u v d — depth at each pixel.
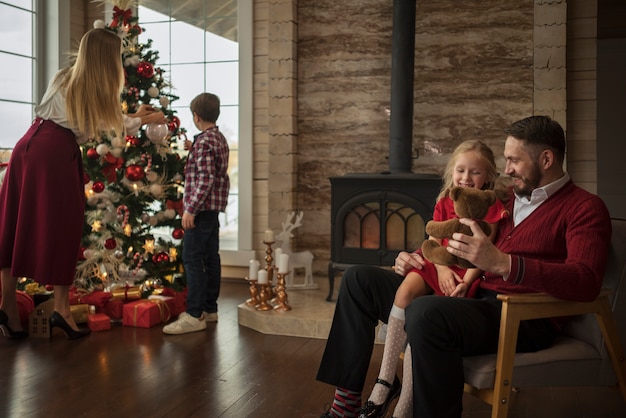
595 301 1.90
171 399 2.54
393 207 3.94
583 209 1.89
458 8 4.59
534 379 1.84
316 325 3.48
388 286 2.12
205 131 3.62
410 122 4.27
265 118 5.09
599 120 6.93
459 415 1.82
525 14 4.48
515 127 2.00
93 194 3.83
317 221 4.98
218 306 4.26
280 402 2.52
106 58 3.32
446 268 2.09
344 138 4.89
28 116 5.16
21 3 5.07
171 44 5.38
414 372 1.82
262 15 5.06
